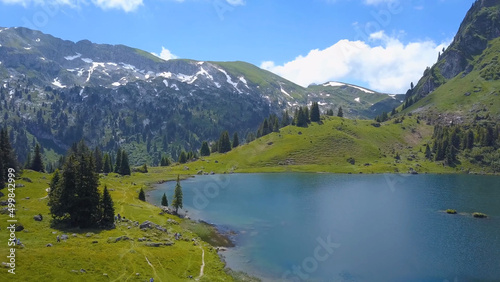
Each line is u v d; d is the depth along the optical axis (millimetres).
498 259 68312
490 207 118375
